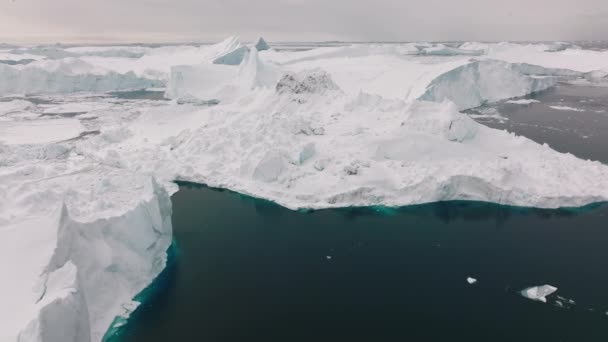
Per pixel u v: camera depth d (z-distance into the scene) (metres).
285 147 55.69
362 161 51.47
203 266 34.75
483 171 48.22
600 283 31.78
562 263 34.62
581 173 49.69
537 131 78.12
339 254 36.78
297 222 43.38
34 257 23.53
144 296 30.55
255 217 44.56
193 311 28.81
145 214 33.69
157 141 69.56
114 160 58.75
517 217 43.62
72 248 26.41
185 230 41.50
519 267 34.22
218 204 48.06
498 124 84.88
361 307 29.25
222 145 60.22
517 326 27.19
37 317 18.70
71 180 42.19
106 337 26.12
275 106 72.94
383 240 39.34
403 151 52.66
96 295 27.30
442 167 49.66
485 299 30.06
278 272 33.84
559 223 41.97
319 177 51.19
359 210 46.12
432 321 27.75
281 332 26.67
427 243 38.66
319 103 72.06
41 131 79.06
